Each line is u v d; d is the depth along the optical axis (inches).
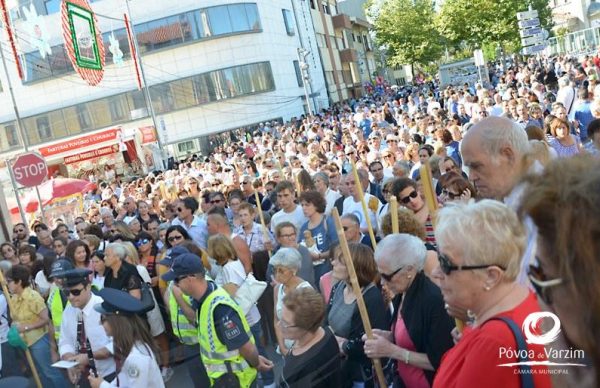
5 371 149.9
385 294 155.2
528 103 461.1
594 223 52.1
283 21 1643.7
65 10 602.9
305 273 204.1
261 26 1499.8
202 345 150.1
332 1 2383.1
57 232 399.9
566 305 56.0
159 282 225.0
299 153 622.2
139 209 439.2
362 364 145.3
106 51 1398.9
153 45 1421.0
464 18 1646.2
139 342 141.7
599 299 52.5
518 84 965.2
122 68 1412.4
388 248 127.1
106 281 216.7
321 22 2106.3
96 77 662.5
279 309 176.6
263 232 258.5
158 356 146.6
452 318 121.3
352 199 280.4
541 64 1221.1
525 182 59.4
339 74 2226.9
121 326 140.5
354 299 150.3
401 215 171.6
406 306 127.9
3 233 500.1
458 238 87.5
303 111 1667.1
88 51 642.2
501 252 86.2
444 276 90.4
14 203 700.0
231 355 148.8
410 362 126.5
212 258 204.8
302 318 136.3
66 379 154.7
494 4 1608.0
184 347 155.3
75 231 476.7
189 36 1423.5
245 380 149.2
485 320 86.4
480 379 80.8
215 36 1427.2
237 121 1451.8
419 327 124.6
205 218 335.6
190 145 1439.5
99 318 159.9
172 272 151.4
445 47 2281.0
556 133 281.4
